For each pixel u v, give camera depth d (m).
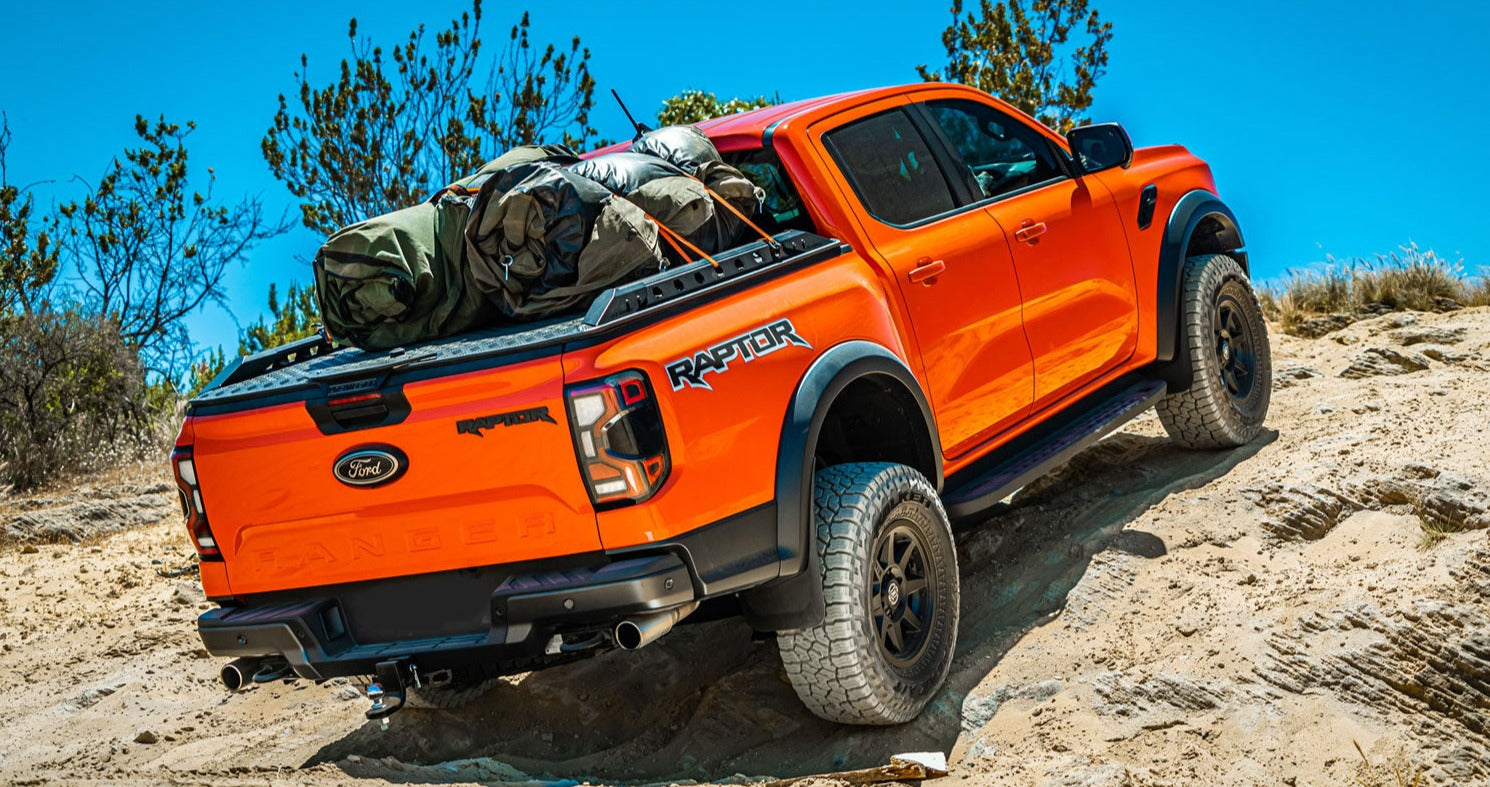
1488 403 6.17
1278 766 3.73
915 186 4.90
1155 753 3.81
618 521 3.44
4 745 5.00
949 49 13.63
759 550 3.71
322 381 3.66
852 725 4.15
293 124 14.03
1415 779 3.61
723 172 4.31
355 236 4.07
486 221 3.94
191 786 4.16
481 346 3.64
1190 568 4.90
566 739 4.52
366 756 4.48
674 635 5.10
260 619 3.76
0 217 13.26
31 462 11.32
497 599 3.49
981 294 4.85
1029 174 5.50
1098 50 13.69
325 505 3.69
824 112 4.80
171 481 10.38
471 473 3.52
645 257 3.89
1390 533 4.92
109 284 16.02
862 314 4.27
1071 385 5.40
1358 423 6.25
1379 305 10.04
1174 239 5.97
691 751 4.25
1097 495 5.89
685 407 3.54
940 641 4.26
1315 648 4.19
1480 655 4.07
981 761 3.83
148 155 16.14
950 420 4.70
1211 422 6.07
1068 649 4.43
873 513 3.98
